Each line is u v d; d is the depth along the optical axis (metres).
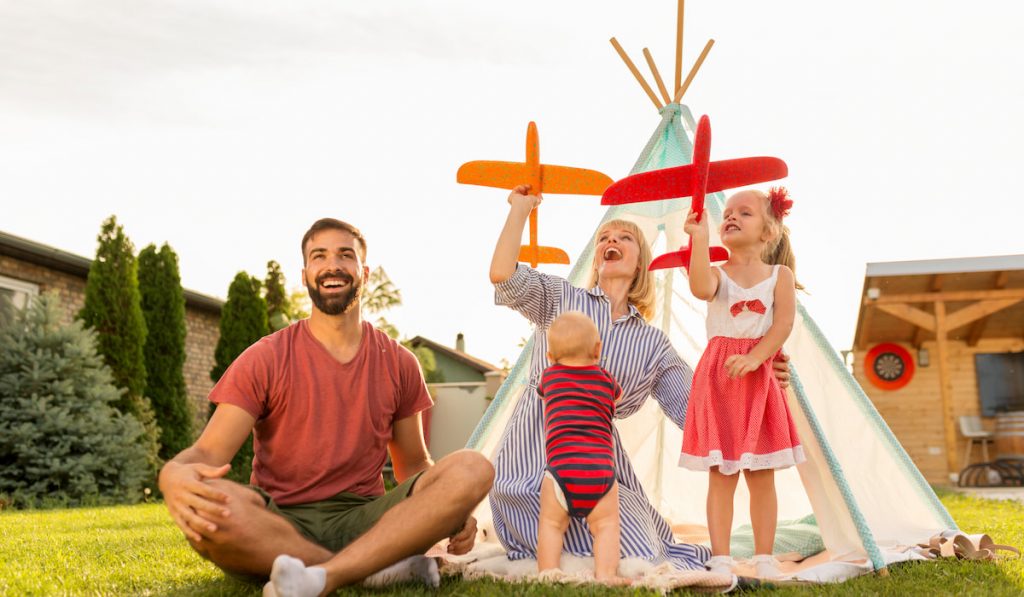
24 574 3.38
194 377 16.77
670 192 3.88
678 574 2.96
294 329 3.33
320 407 3.21
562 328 3.52
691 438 3.71
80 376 12.09
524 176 3.98
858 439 4.83
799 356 4.92
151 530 6.03
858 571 3.43
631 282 4.19
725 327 3.76
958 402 16.30
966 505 9.44
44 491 11.23
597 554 3.22
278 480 3.21
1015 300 14.15
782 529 4.48
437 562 3.25
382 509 3.05
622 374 3.87
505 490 3.65
